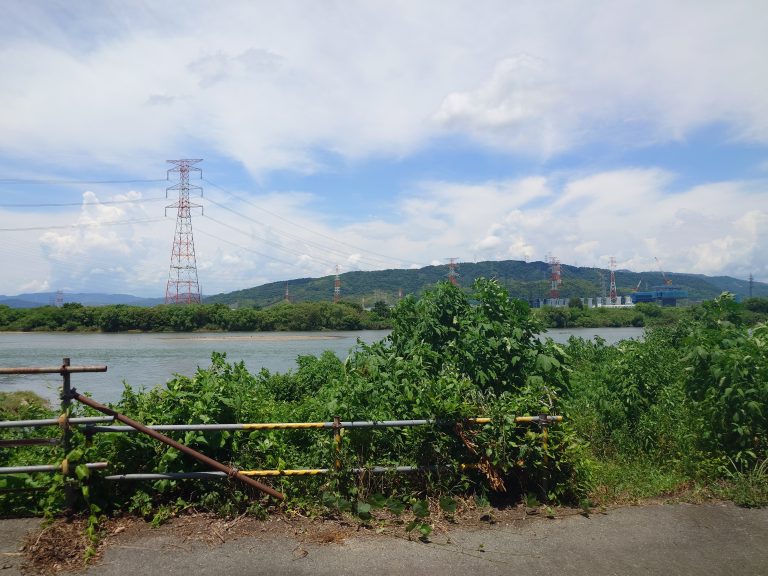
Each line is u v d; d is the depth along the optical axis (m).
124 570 3.80
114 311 79.75
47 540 4.09
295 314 83.19
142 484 4.75
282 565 3.95
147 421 5.01
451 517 4.91
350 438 5.20
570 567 4.09
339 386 5.73
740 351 6.36
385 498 5.02
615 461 7.07
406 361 6.37
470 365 6.59
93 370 4.68
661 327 15.03
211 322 82.50
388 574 3.89
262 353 46.06
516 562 4.14
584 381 10.02
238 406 5.37
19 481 4.52
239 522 4.57
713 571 4.07
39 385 27.23
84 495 4.46
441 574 3.91
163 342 61.78
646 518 5.05
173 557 3.99
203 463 4.96
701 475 6.05
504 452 5.19
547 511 5.10
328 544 4.30
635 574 4.01
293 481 5.03
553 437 5.39
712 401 6.49
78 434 4.66
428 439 5.33
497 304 7.15
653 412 7.50
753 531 4.79
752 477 5.68
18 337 70.50
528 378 6.49
